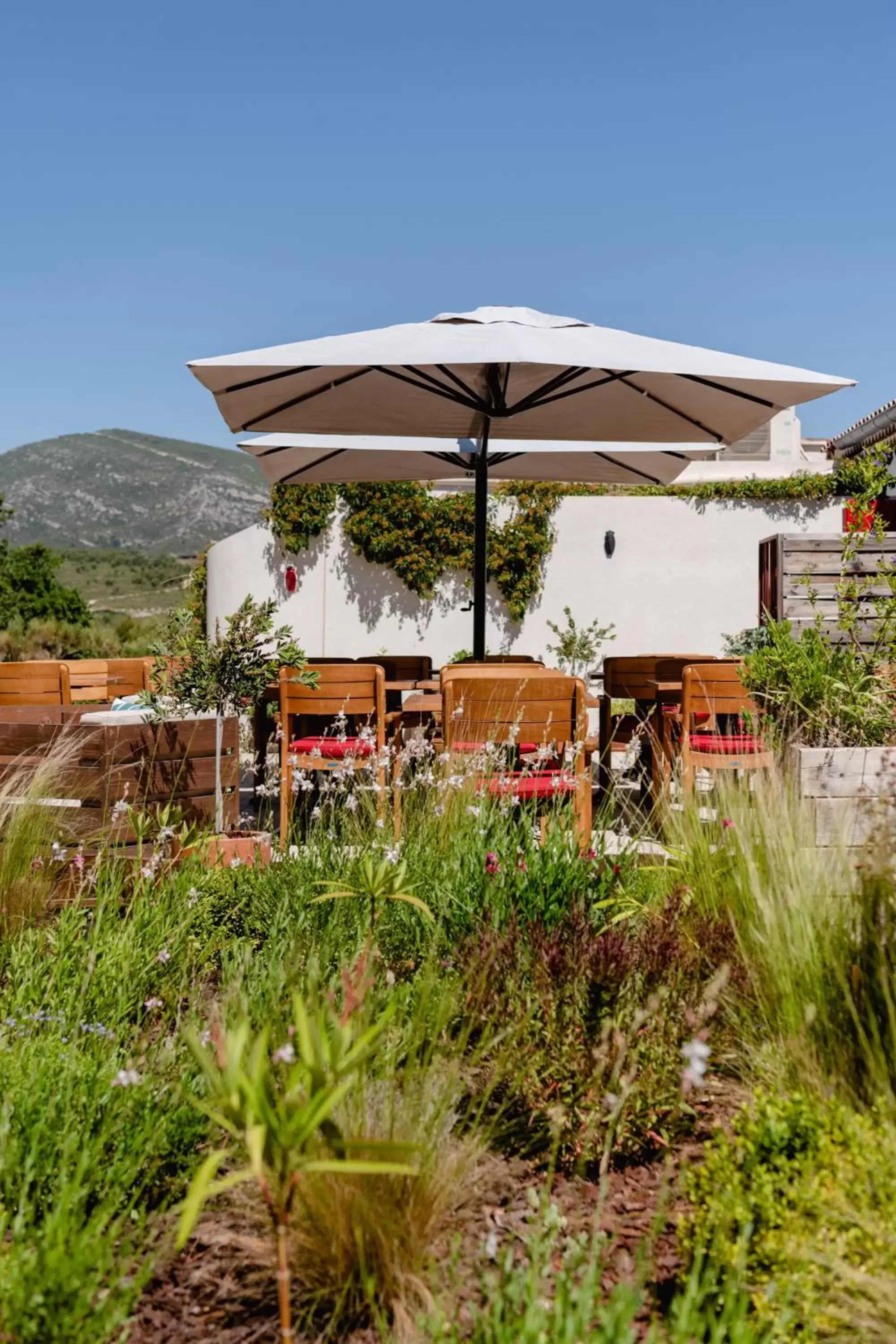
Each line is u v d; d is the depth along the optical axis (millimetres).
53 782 3455
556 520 11172
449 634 11070
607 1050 1953
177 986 2662
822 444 20266
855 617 4262
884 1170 1514
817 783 3174
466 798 3705
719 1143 1733
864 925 2029
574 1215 1788
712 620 11203
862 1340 1322
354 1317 1563
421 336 4805
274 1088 1278
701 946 2355
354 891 2504
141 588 95938
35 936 2801
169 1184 1804
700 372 4305
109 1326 1365
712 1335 1330
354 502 10898
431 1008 2258
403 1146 1176
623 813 4750
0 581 28438
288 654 4004
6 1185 1671
